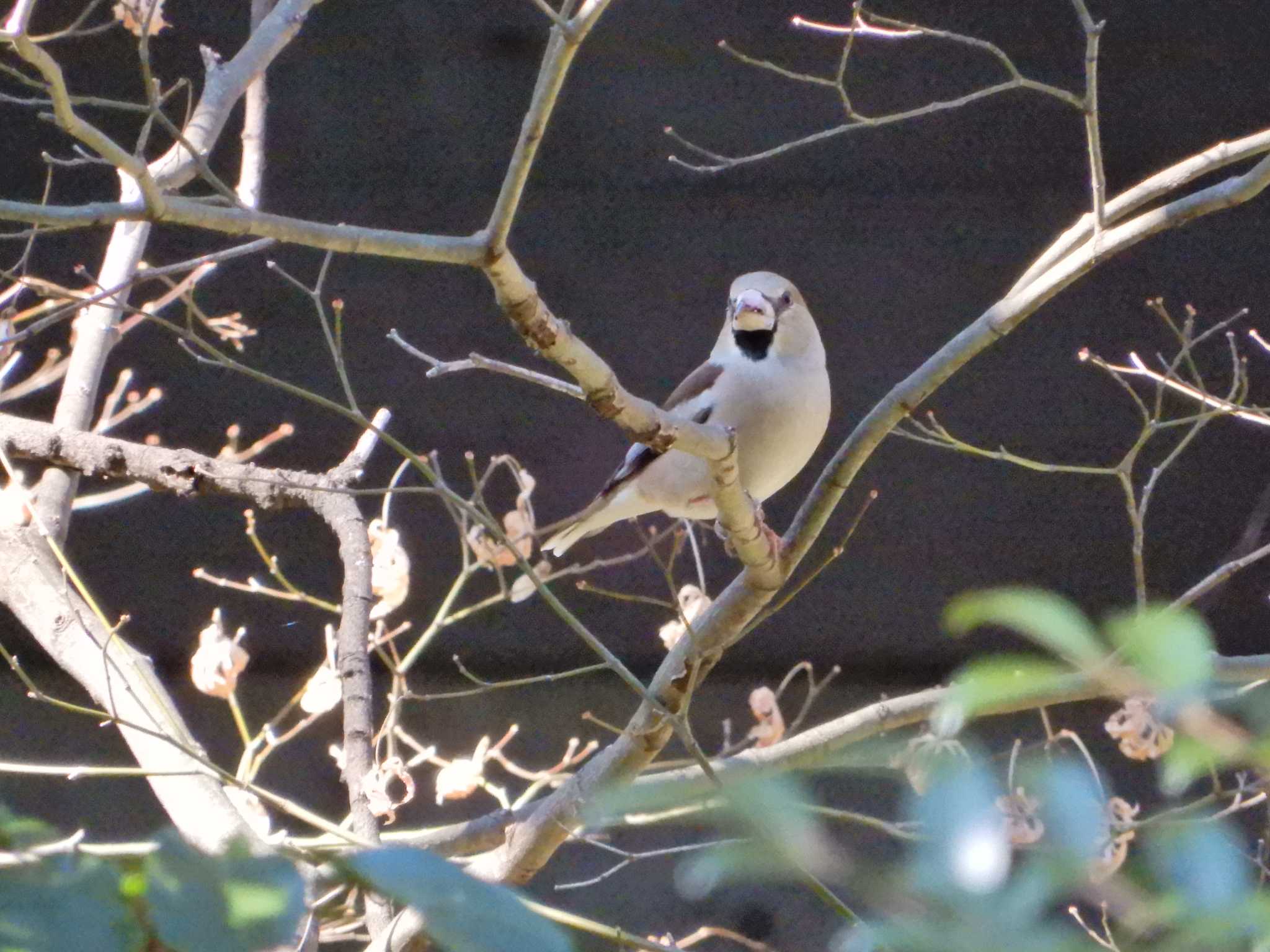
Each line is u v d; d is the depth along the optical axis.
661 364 10.86
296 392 4.79
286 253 10.73
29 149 10.55
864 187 10.78
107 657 6.00
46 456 6.84
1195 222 10.68
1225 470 10.66
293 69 10.73
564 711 11.13
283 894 2.05
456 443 10.84
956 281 10.77
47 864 2.03
